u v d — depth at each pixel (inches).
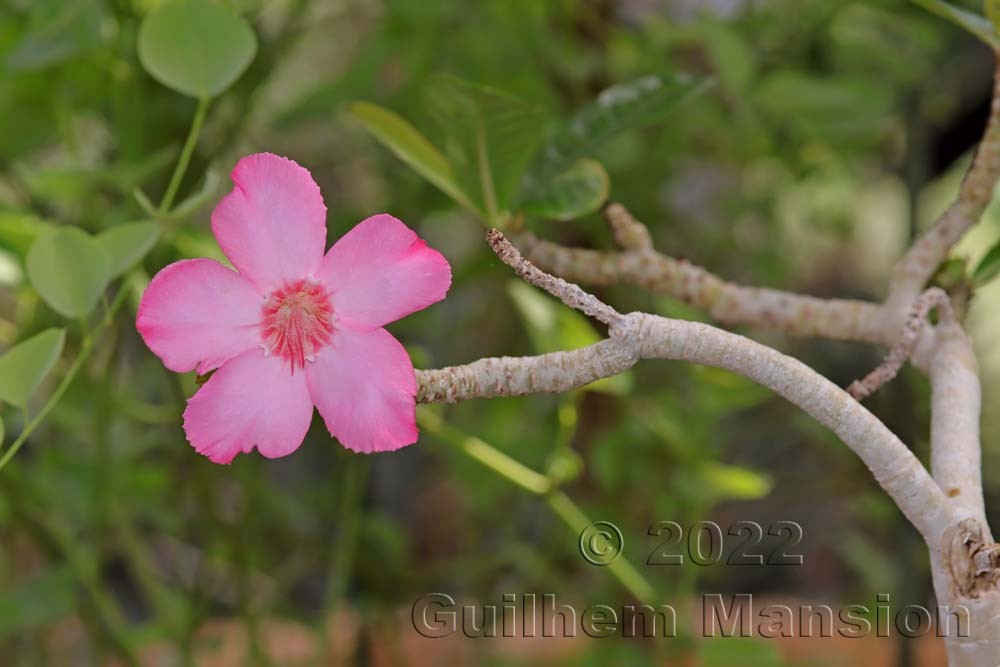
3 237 34.4
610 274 31.3
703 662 41.0
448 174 31.4
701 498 43.3
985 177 30.1
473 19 46.3
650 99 32.4
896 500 28.0
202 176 39.4
